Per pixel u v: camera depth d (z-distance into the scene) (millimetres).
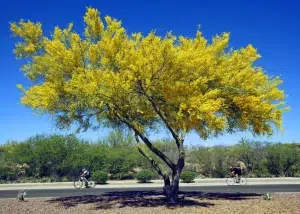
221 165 35406
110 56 13016
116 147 36125
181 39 14234
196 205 14477
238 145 35875
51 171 32062
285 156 34875
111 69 13297
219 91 14273
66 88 13375
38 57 14203
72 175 32312
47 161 31953
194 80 13648
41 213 13508
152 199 16391
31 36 14469
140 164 33844
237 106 15133
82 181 27062
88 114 14727
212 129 13398
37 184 28984
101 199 16953
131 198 16938
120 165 33188
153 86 13242
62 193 22469
